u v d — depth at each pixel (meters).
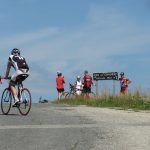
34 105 23.42
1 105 16.95
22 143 10.15
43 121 14.16
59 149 9.52
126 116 16.31
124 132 11.77
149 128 12.52
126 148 9.66
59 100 30.62
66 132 11.74
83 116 15.86
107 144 10.09
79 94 30.75
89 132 11.75
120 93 26.09
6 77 16.64
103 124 13.47
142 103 23.33
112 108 21.61
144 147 9.77
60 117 15.41
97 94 27.67
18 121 14.15
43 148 9.59
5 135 11.24
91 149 9.53
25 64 16.38
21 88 16.44
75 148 9.62
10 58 16.44
